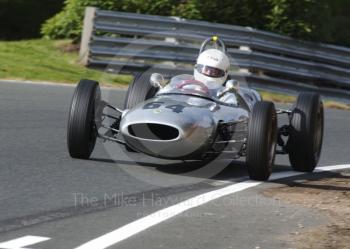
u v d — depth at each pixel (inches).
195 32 2600.9
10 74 2288.4
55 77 2336.4
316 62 2775.6
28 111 1745.8
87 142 1218.0
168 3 2842.0
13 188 1023.6
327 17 2910.9
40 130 1525.6
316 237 864.9
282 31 2812.5
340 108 2613.2
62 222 870.4
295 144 1285.7
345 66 2755.9
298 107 1294.3
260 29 2886.3
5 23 3383.4
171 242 818.2
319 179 1263.5
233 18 2878.9
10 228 834.2
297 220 943.0
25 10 3432.6
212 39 1352.1
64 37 2918.3
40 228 840.3
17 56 2544.3
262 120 1154.7
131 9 2839.6
